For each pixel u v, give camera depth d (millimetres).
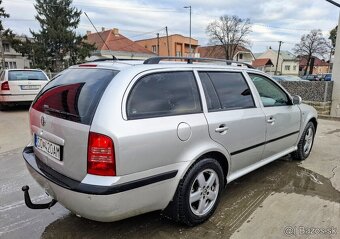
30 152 3170
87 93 2521
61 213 3221
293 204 3332
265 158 3859
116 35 45344
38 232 2883
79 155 2334
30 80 10008
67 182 2398
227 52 56594
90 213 2291
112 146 2223
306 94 10867
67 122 2447
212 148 2877
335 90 10727
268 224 2926
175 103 2709
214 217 3066
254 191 3674
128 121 2332
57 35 35844
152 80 2627
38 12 37062
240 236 2738
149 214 3145
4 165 4781
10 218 3129
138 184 2359
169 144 2529
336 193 3619
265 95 3869
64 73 3160
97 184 2217
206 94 2996
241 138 3264
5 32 35969
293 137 4418
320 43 60844
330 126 7902
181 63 3002
